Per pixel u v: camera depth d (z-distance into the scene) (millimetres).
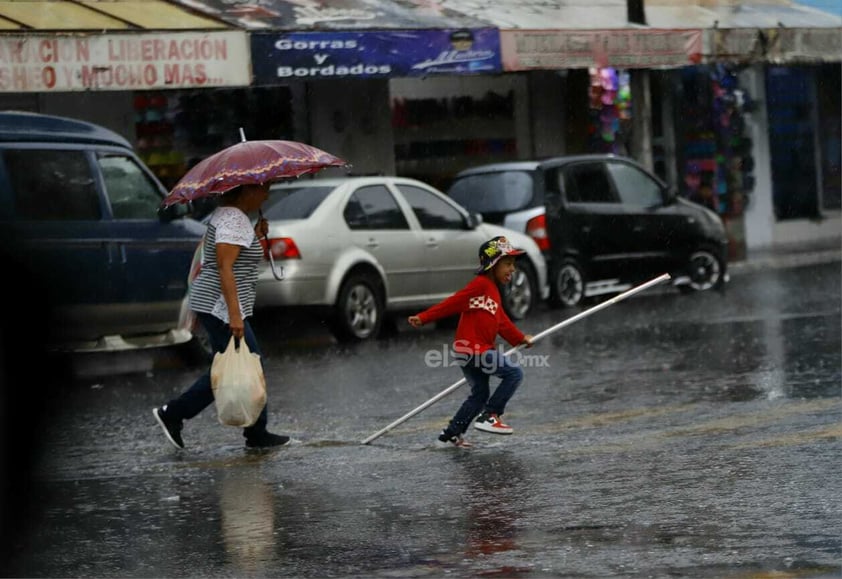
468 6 60500
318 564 16969
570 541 17562
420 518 19312
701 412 27484
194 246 39594
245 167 25109
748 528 17812
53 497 21703
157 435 27906
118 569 17156
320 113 59281
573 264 52625
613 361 36500
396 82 62031
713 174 72500
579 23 62312
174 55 48094
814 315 45812
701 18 68062
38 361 36938
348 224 44406
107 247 37562
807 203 77375
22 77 45344
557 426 26719
